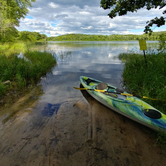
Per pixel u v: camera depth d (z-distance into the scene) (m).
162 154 2.40
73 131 3.00
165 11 5.00
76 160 2.30
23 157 2.36
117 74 7.48
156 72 5.10
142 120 2.96
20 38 24.28
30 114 3.62
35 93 5.02
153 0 4.94
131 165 2.21
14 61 7.54
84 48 24.31
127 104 3.49
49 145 2.61
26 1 19.31
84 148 2.55
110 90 4.63
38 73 7.29
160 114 2.99
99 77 6.97
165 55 6.18
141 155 2.40
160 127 2.68
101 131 3.00
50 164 2.23
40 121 3.33
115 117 3.52
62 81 6.44
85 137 2.82
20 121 3.32
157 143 2.64
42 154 2.42
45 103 4.23
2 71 6.09
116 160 2.30
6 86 5.18
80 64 10.30
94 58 13.04
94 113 3.70
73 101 4.39
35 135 2.86
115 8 5.65
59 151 2.48
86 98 4.62
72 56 14.30
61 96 4.76
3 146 2.58
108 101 3.82
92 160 2.30
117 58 12.84
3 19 15.77
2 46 16.25
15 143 2.65
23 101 4.36
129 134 2.91
